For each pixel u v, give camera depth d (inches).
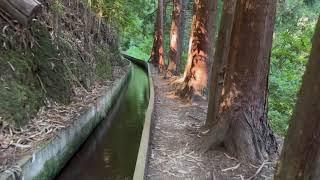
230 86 196.2
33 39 257.0
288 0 480.1
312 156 94.3
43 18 288.8
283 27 463.5
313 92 91.4
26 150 177.3
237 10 187.9
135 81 626.8
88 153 256.4
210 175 175.0
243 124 192.7
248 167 183.2
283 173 99.0
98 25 484.1
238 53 190.2
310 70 91.8
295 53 356.5
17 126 196.2
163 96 378.6
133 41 1268.5
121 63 638.5
